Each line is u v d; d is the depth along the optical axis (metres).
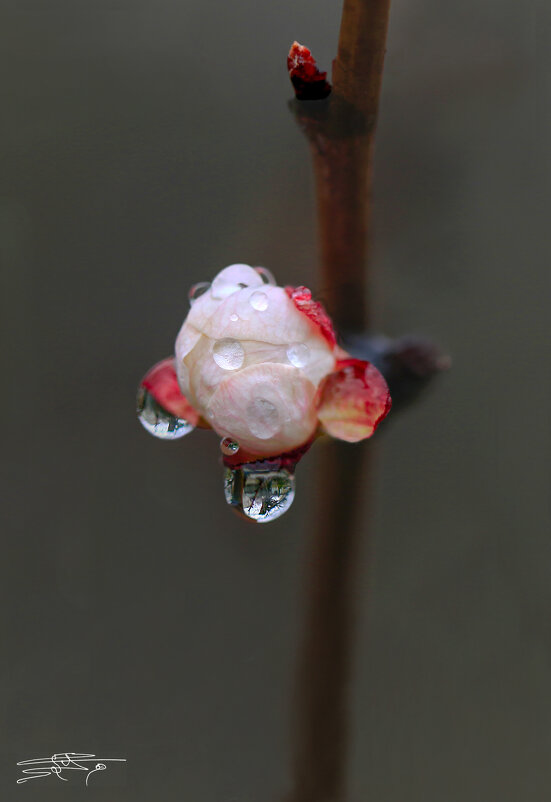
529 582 0.22
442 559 0.22
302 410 0.20
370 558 0.21
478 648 0.22
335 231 0.20
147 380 0.20
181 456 0.22
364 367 0.20
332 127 0.20
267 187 0.21
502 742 0.22
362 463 0.21
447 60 0.21
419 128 0.21
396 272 0.21
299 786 0.21
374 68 0.20
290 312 0.20
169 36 0.22
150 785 0.22
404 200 0.21
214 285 0.20
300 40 0.21
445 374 0.21
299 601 0.21
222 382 0.20
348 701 0.21
